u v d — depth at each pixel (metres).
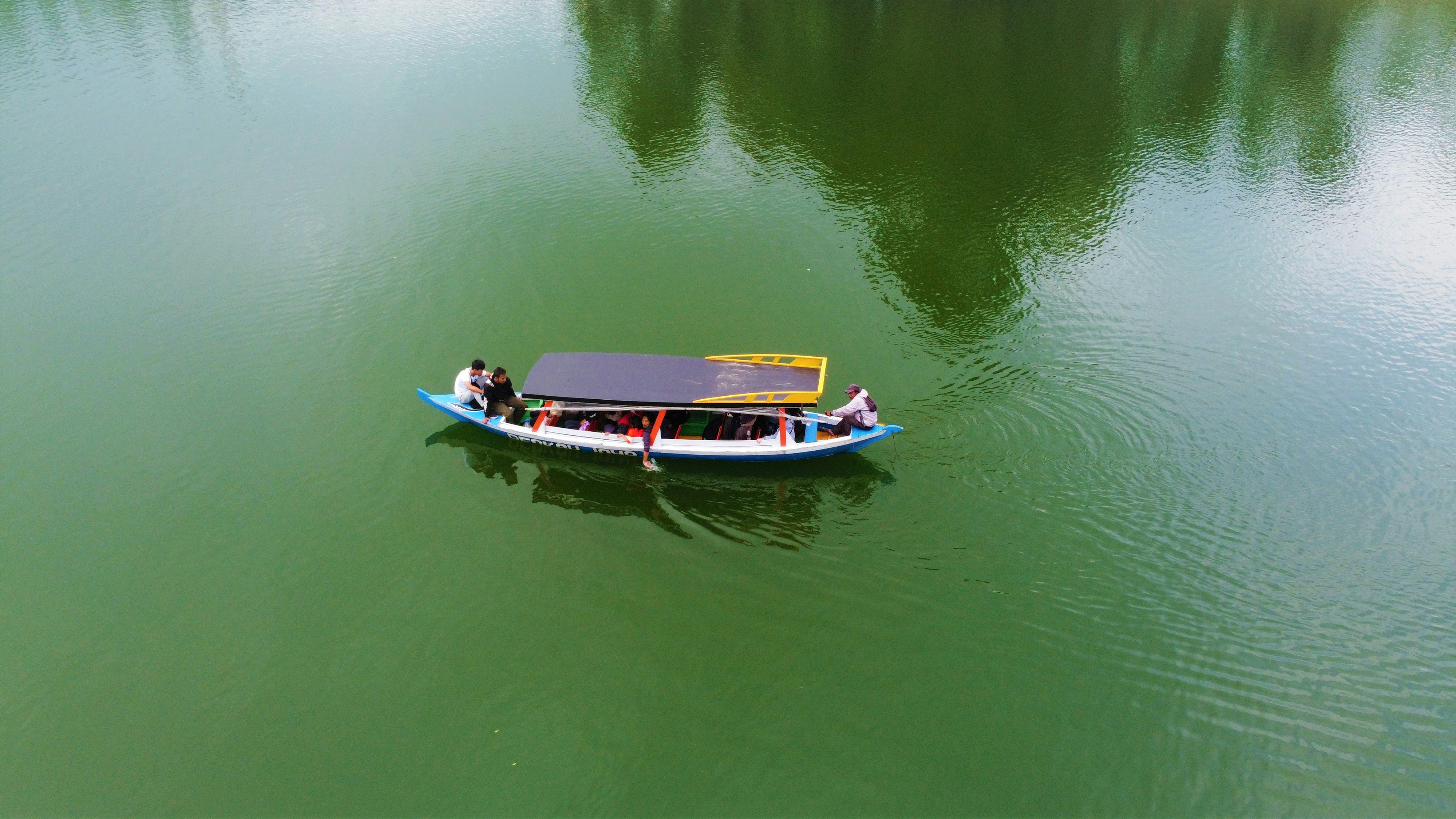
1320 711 16.62
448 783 15.77
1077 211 35.81
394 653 18.20
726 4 62.47
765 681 17.59
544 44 52.72
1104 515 21.17
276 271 30.64
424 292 29.70
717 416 23.31
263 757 16.20
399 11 58.53
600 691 17.42
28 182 35.50
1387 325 28.20
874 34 56.91
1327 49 54.03
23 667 17.73
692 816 15.22
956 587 19.48
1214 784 15.51
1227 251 32.84
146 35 51.94
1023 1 64.44
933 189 37.41
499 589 19.67
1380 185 37.19
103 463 22.75
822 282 30.81
